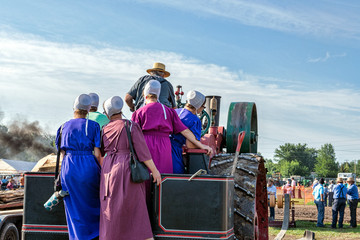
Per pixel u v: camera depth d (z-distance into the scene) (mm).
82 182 3770
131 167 3549
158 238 3650
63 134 3902
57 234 3959
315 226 14367
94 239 3758
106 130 3768
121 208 3521
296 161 164750
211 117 5855
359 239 10930
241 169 4699
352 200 14203
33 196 4004
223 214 3588
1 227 6680
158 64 5320
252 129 6227
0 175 32219
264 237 5875
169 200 3652
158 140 3967
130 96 5125
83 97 4027
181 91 6043
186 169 4297
